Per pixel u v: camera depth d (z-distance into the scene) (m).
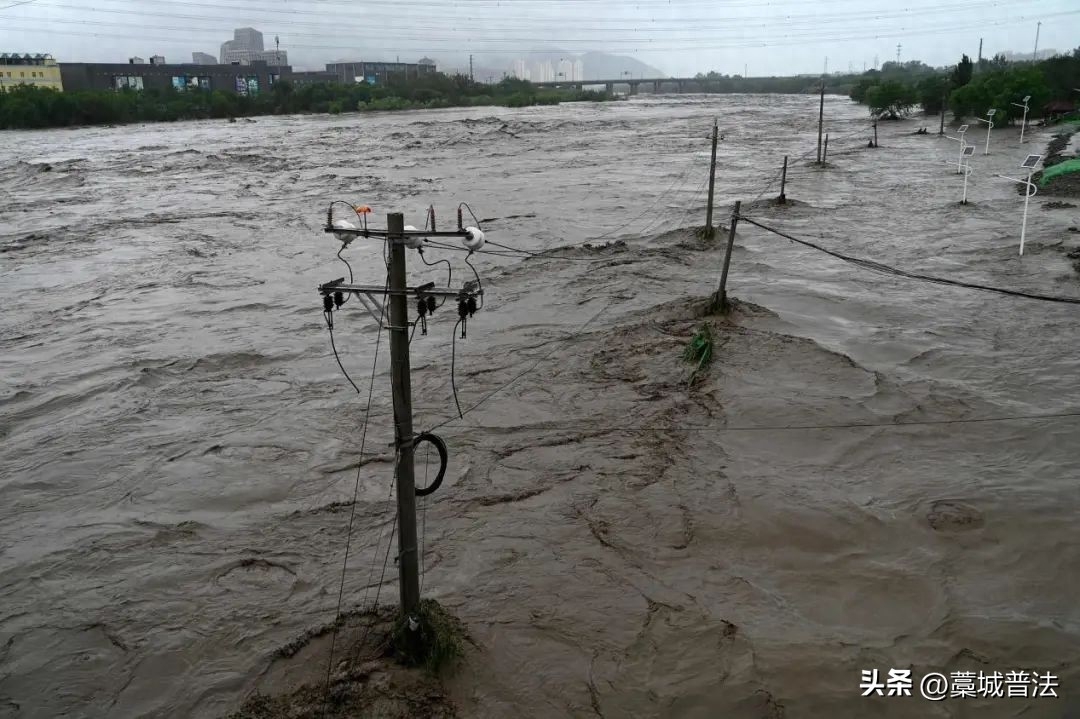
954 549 10.65
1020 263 24.00
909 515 11.39
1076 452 12.96
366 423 14.71
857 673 8.62
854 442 13.39
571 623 9.44
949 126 69.75
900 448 13.20
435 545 11.00
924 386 15.45
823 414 14.32
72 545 11.28
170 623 9.68
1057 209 31.12
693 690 8.47
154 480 12.95
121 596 10.20
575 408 15.03
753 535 11.04
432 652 8.59
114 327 20.53
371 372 17.16
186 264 26.81
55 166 53.16
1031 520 11.16
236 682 8.74
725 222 31.47
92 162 55.28
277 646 9.20
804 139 65.00
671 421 14.34
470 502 12.02
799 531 11.09
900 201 35.03
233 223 33.69
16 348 19.25
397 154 58.66
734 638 9.13
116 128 87.31
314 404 15.61
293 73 171.62
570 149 60.28
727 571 10.34
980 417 14.20
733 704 8.28
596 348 17.91
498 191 40.75
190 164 53.88
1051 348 17.28
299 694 8.47
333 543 11.16
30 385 16.95
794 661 8.79
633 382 16.05
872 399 14.88
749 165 49.06
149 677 8.90
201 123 94.56
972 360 16.75
